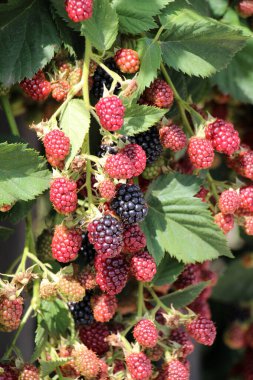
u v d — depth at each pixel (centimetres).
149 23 66
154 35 69
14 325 63
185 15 68
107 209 64
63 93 66
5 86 66
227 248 69
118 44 67
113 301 67
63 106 64
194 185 70
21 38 66
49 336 70
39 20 67
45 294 65
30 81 66
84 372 65
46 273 65
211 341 69
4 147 62
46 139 62
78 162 62
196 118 69
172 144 67
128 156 63
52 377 70
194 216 69
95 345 69
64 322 69
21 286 64
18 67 66
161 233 69
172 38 68
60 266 70
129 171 61
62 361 65
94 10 63
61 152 61
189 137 70
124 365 68
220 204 69
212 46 68
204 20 67
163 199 70
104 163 62
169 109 70
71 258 63
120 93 63
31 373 65
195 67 68
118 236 62
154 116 65
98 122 64
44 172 63
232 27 69
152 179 70
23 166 63
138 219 63
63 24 67
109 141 63
